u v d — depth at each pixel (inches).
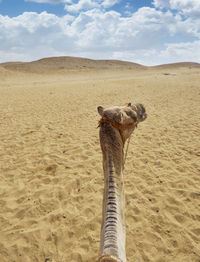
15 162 233.3
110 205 59.3
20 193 181.9
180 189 180.4
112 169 68.7
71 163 227.8
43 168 219.6
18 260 125.4
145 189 182.4
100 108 80.7
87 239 136.2
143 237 136.6
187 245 130.6
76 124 364.8
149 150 254.7
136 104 90.0
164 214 154.8
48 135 313.3
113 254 45.1
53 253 128.6
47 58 4057.6
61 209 161.9
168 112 429.1
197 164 219.9
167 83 969.5
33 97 646.5
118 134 76.1
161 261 122.0
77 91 766.5
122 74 2236.7
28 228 146.1
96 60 4296.3
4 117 418.6
